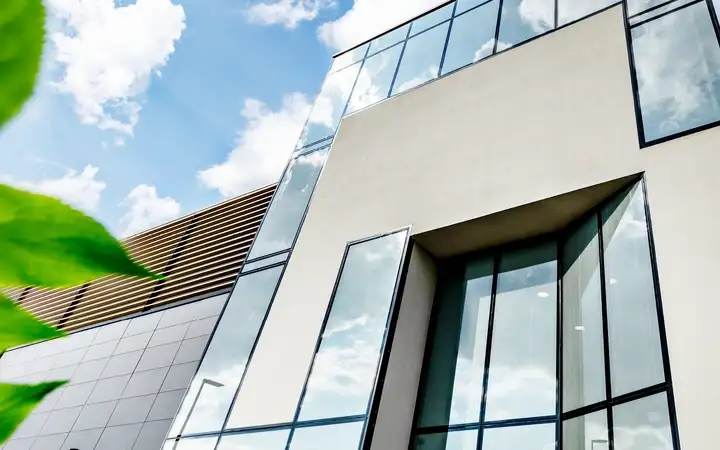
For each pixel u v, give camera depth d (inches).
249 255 499.5
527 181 345.4
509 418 291.6
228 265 671.1
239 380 386.9
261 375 375.9
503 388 306.2
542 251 352.8
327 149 533.0
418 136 447.2
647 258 265.0
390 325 337.1
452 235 371.2
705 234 252.1
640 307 257.6
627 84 344.2
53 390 19.1
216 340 437.1
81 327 768.9
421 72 506.3
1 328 17.6
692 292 239.8
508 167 362.9
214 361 420.2
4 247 16.3
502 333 331.6
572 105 360.2
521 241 367.2
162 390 562.3
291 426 327.9
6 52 15.0
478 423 301.0
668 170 285.7
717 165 270.5
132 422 548.7
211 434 365.4
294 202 512.4
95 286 836.6
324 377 341.4
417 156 430.9
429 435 315.6
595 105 348.8
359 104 545.0
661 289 249.1
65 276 16.7
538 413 284.2
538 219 344.8
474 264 382.9
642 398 233.8
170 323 649.0
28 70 15.2
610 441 240.4
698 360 221.5
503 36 457.7
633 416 234.2
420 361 350.9
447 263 398.0
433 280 387.5
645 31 361.7
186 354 586.6
